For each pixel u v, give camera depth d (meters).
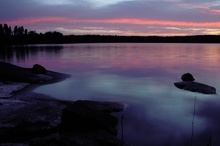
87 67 56.53
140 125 17.52
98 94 27.81
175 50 137.38
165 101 24.47
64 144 13.15
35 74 38.19
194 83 30.81
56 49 140.12
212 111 21.08
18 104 21.25
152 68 53.59
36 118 17.73
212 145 14.05
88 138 13.87
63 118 15.59
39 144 13.23
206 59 75.25
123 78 39.81
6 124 16.36
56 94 27.84
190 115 19.98
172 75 43.12
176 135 15.74
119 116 19.50
